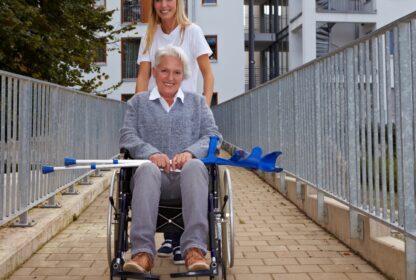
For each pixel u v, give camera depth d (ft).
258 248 15.47
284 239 16.63
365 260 13.97
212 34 80.48
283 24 87.51
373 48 13.23
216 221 10.79
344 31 79.41
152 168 10.49
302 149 21.13
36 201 16.60
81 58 38.45
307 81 20.33
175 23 13.43
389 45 12.30
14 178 14.49
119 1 77.05
